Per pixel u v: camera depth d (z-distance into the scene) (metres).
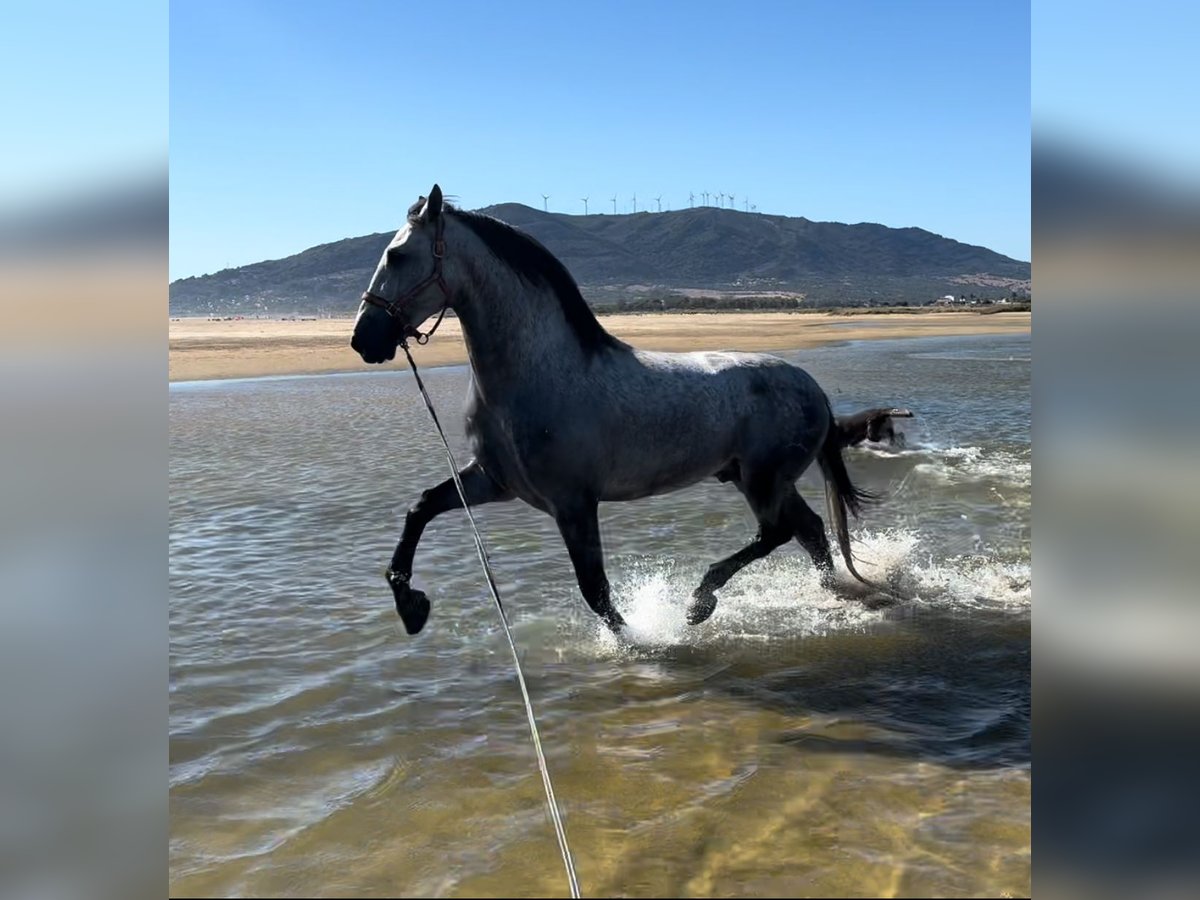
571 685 4.98
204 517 8.64
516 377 5.04
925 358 29.38
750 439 5.78
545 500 5.22
